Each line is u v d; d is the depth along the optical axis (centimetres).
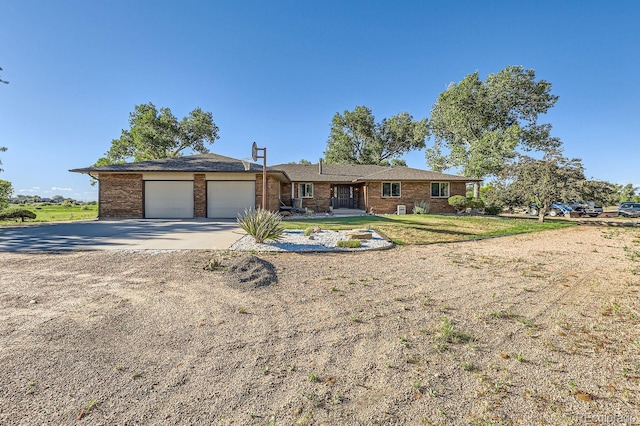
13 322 359
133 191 1780
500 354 302
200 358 288
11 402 220
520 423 206
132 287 497
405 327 364
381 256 782
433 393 238
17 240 938
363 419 209
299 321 378
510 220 1864
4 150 1948
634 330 360
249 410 217
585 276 614
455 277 595
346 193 2650
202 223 1488
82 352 294
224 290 490
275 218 954
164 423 202
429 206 2319
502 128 3002
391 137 4528
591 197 1659
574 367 278
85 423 201
